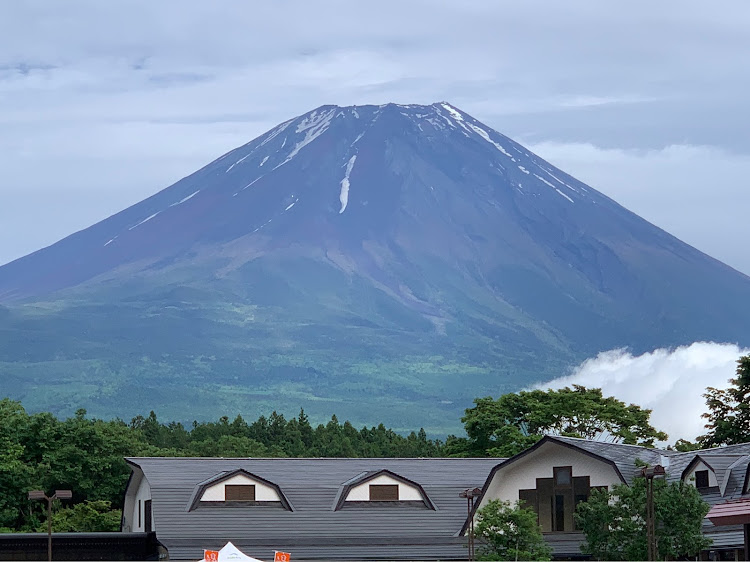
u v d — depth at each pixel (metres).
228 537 71.94
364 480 75.94
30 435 92.00
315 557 72.00
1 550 71.06
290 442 155.88
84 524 85.50
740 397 99.19
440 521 75.00
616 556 62.19
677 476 70.19
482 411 106.44
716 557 66.75
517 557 63.81
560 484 72.88
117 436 96.81
